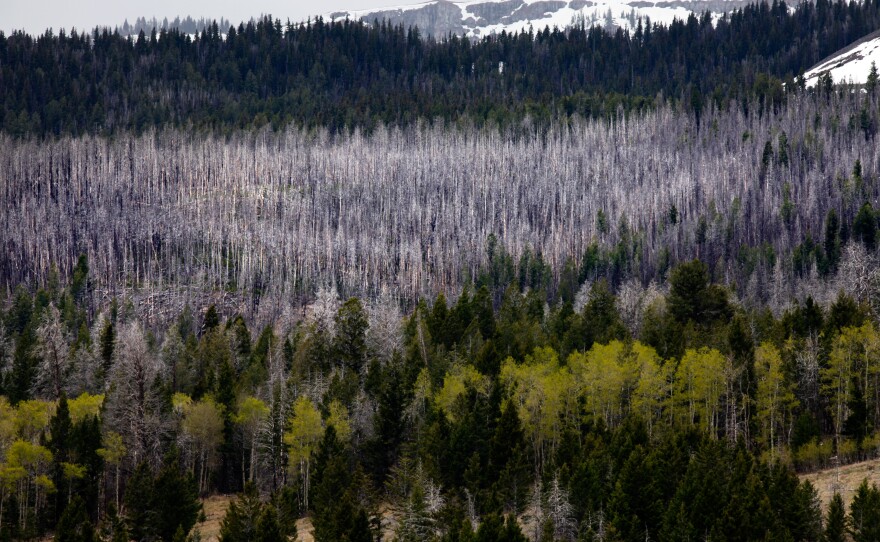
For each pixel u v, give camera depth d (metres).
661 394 113.00
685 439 99.12
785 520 83.62
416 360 127.56
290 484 112.50
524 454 103.81
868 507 81.31
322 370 136.12
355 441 116.50
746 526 81.50
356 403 118.69
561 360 127.19
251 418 119.19
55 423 112.50
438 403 114.56
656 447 97.56
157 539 99.62
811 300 132.88
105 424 118.25
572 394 113.94
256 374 133.00
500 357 126.38
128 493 102.00
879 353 112.06
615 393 112.50
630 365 114.44
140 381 121.19
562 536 89.88
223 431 119.81
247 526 91.19
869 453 105.25
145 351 128.88
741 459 91.06
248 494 92.88
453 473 101.94
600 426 105.31
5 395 137.75
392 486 100.44
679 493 87.56
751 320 137.88
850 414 109.81
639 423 103.25
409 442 110.44
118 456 112.00
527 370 115.75
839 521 81.94
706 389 111.88
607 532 84.31
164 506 99.69
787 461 105.44
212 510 111.81
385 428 112.50
